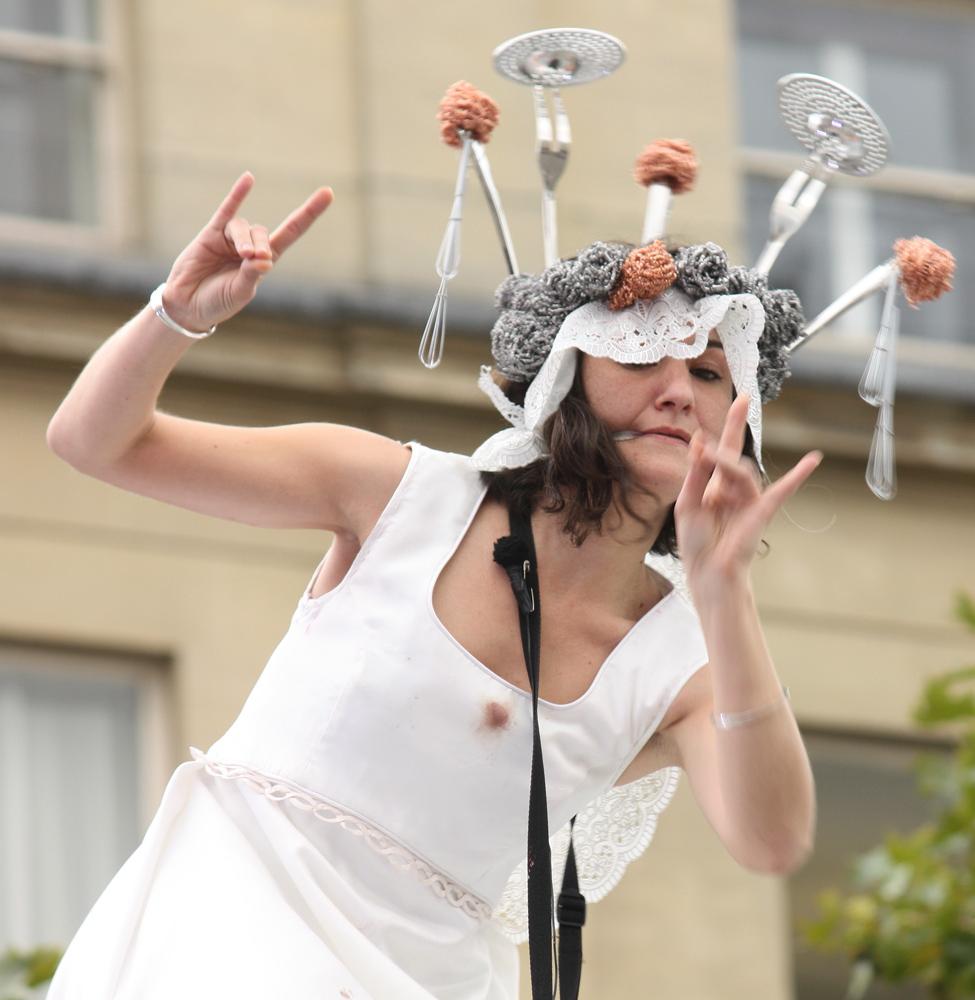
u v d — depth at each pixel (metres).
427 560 9.41
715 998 25.73
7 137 27.19
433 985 9.31
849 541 28.19
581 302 9.53
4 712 24.94
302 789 9.20
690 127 28.88
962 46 30.44
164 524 25.78
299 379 26.31
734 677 8.84
